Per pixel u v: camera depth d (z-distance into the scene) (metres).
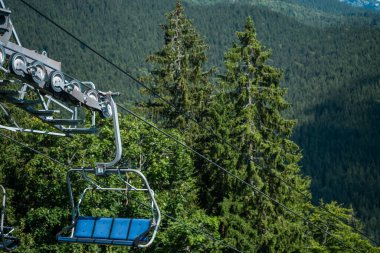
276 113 56.91
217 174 55.69
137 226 19.38
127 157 46.16
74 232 20.09
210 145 57.28
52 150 45.62
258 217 53.72
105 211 42.75
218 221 48.97
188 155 47.94
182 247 45.19
